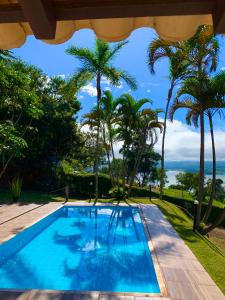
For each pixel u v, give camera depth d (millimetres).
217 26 1336
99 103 17484
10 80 12984
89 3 1383
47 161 23734
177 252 8148
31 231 10492
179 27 1506
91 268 7645
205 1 1329
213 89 12203
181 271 6695
